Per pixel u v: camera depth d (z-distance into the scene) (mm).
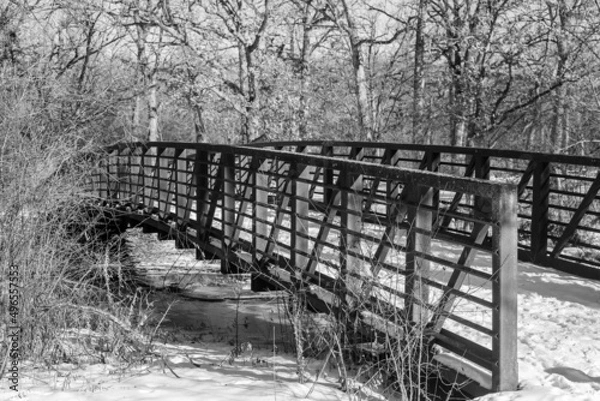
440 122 28344
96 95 14695
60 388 6273
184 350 8250
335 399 5816
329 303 7762
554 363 6668
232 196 10875
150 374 6809
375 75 28766
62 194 8219
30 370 6996
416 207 6508
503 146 29203
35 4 21094
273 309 11266
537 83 23172
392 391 6070
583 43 22281
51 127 9148
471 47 23047
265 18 26672
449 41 23484
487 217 5852
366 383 6184
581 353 6961
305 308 7762
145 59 27031
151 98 27703
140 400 5754
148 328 9102
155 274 13094
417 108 25219
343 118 30625
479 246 5852
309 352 7504
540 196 10711
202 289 12445
